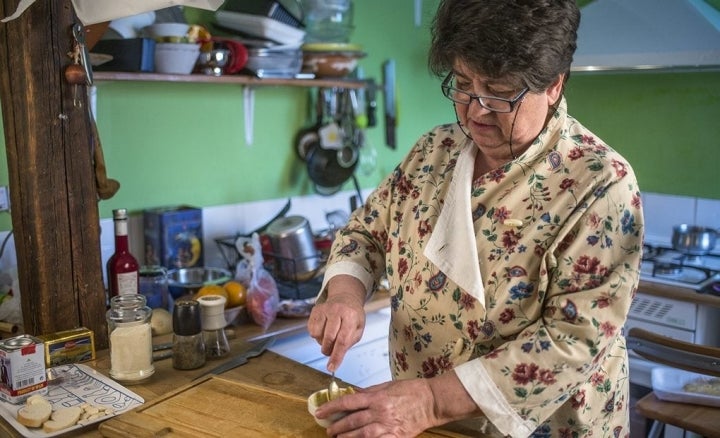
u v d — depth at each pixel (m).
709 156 2.86
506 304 1.14
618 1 2.69
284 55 2.37
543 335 1.05
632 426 2.51
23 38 1.45
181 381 1.37
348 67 2.58
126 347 1.35
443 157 1.32
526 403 1.05
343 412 1.05
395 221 1.34
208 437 1.08
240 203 2.58
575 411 1.15
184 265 2.31
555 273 1.10
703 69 2.60
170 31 2.11
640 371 2.56
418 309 1.25
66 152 1.53
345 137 2.75
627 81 3.05
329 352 1.22
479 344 1.18
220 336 1.49
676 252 2.84
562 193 1.12
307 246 2.38
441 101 3.28
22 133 1.48
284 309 2.11
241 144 2.56
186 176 2.43
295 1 2.37
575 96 3.23
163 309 1.84
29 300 1.55
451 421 1.08
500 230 1.16
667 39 2.51
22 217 1.52
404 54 3.06
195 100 2.41
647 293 2.48
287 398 1.21
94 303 1.60
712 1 2.74
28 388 1.27
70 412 1.20
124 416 1.15
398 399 1.04
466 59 1.04
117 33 2.07
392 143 3.04
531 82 1.04
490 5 1.01
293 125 2.71
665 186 3.01
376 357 2.36
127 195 2.29
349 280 1.34
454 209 1.21
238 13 2.28
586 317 1.04
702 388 2.01
